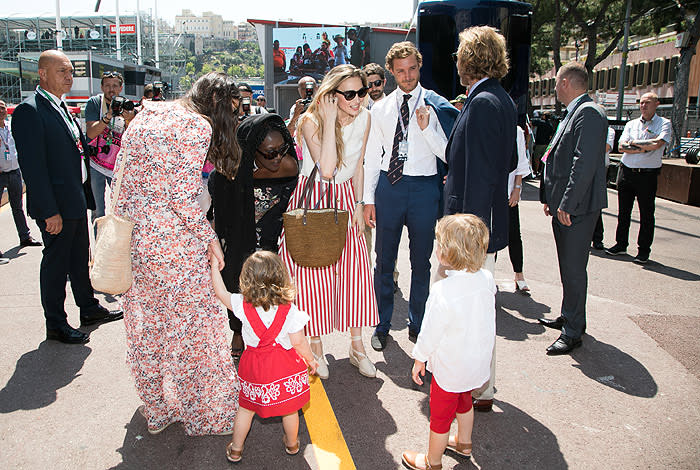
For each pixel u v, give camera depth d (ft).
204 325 8.98
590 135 11.99
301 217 10.53
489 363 8.38
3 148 21.94
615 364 12.34
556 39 69.62
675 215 31.71
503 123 9.62
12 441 9.14
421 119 11.73
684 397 10.87
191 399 9.20
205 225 8.47
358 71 10.60
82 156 14.05
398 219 12.85
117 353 12.76
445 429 8.16
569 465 8.66
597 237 23.54
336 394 10.99
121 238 8.16
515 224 17.19
